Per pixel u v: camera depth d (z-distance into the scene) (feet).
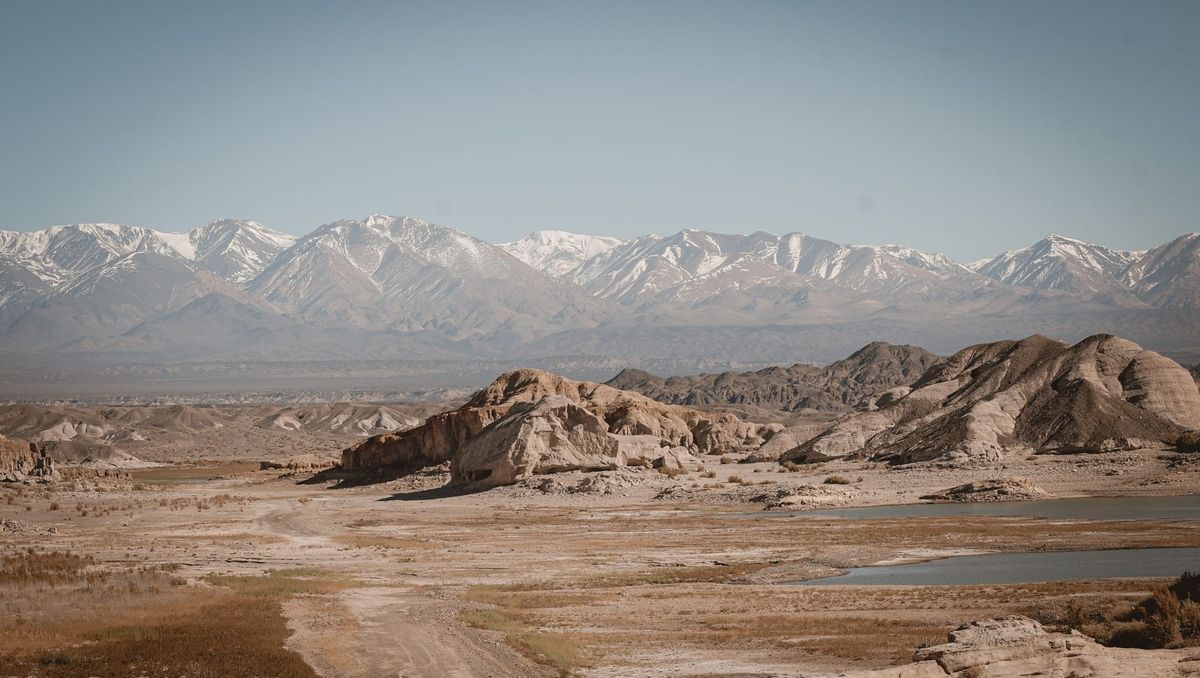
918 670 104.73
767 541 231.50
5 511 330.13
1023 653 108.37
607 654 127.85
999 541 216.13
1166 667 106.83
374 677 114.93
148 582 173.27
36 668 115.55
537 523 286.46
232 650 123.54
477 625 142.92
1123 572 174.29
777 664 120.06
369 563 211.20
